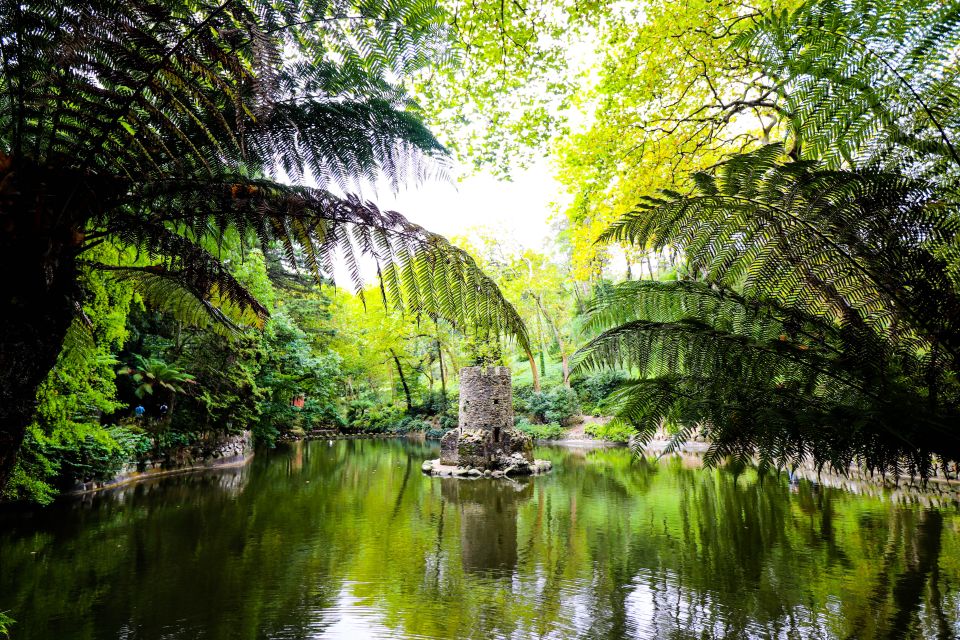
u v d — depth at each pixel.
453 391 35.97
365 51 2.03
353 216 2.03
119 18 1.55
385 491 12.85
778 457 1.29
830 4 1.32
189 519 9.15
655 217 1.63
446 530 8.84
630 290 1.91
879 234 1.22
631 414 1.57
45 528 8.10
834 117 1.42
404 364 36.00
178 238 2.24
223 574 6.41
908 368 1.40
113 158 1.86
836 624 4.84
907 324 1.37
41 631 4.74
